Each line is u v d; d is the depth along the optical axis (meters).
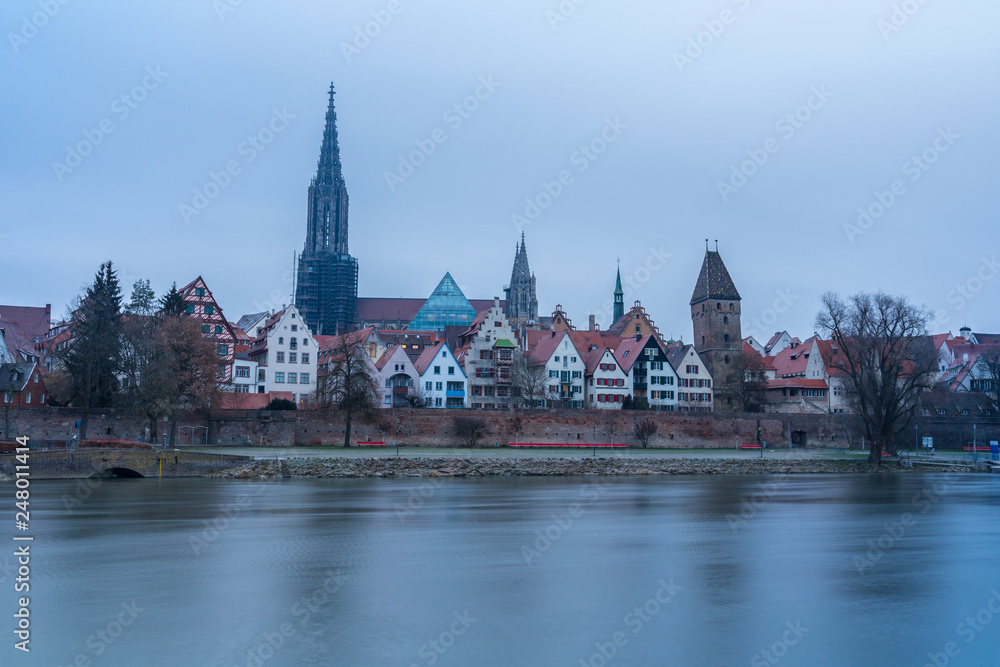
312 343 150.88
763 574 40.50
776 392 173.75
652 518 59.31
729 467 107.19
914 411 123.12
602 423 137.50
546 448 128.62
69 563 41.28
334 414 122.75
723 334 188.12
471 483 86.50
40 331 184.25
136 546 45.81
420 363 155.50
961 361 189.50
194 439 114.31
